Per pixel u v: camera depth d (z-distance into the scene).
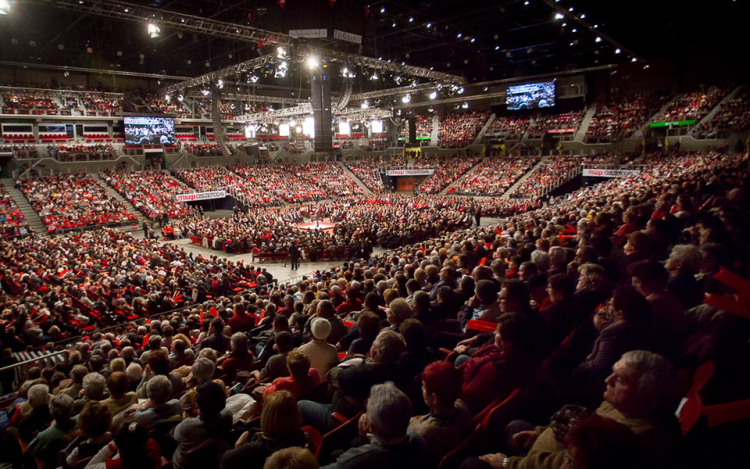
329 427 3.73
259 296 13.57
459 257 8.66
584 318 4.18
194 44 46.06
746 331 2.88
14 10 36.56
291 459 2.12
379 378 3.65
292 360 4.18
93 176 45.09
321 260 27.81
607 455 1.59
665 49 46.91
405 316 5.08
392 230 30.14
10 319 12.08
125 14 24.72
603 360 3.11
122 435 3.30
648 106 48.06
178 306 15.09
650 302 3.51
